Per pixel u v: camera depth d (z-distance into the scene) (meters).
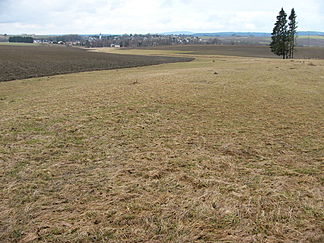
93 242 3.56
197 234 3.68
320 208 4.22
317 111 10.41
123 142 7.12
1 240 3.58
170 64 44.91
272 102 11.67
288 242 3.53
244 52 95.38
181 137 7.54
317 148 6.78
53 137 7.39
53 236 3.66
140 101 11.52
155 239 3.60
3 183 5.00
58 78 26.00
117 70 35.12
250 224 3.87
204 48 119.00
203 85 15.21
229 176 5.28
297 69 23.66
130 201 4.45
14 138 7.30
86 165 5.77
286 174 5.39
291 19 59.56
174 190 4.77
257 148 6.79
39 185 4.95
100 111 10.06
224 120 9.16
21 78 26.36
